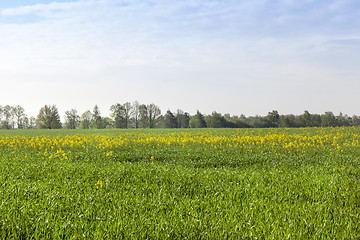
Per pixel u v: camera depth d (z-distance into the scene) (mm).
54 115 102688
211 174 11867
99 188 9258
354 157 17672
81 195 8211
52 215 6695
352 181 10711
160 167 13297
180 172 11898
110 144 24125
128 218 6531
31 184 9461
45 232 5793
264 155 18953
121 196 8352
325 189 9477
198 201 7953
